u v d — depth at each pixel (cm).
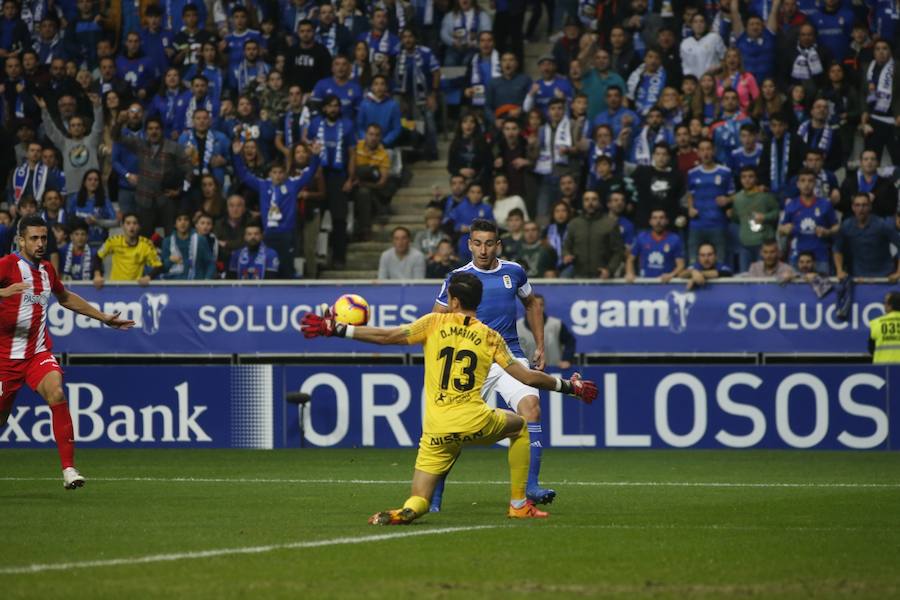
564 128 3195
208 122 3338
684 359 2873
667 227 2952
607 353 2791
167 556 1152
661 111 3206
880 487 1895
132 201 3322
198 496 1753
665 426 2555
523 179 3219
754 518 1482
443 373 1382
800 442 2528
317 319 1380
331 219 3309
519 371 1392
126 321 1778
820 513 1538
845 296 2741
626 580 1025
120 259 2975
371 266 3334
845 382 2520
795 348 2759
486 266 1595
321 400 2620
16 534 1321
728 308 2769
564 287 2794
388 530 1342
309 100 3359
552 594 962
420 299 2806
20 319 1698
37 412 2639
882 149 3189
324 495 1769
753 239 2928
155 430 2642
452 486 1914
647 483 1959
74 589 977
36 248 1712
